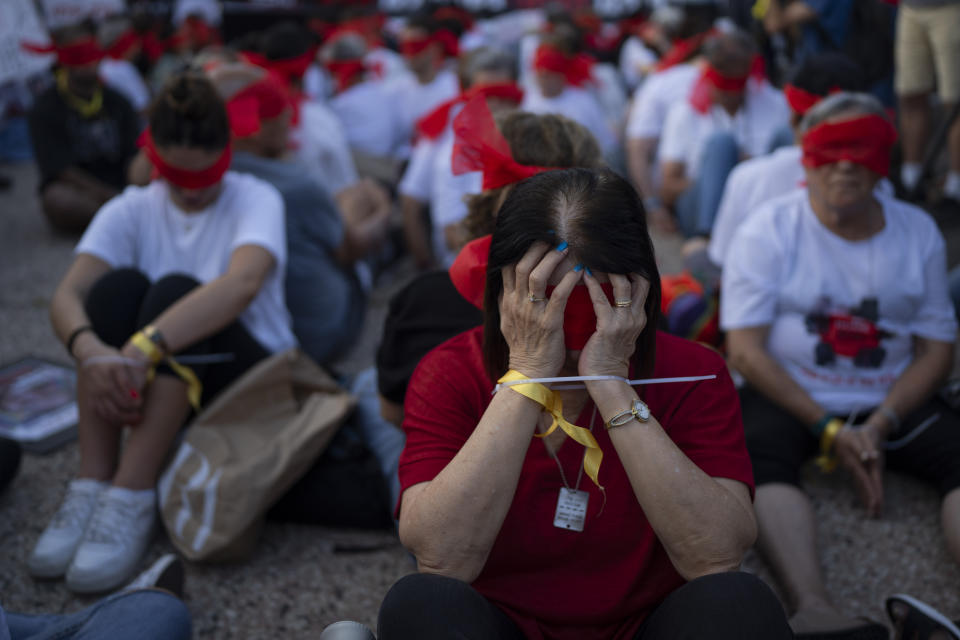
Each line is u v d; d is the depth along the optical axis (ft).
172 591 6.61
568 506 4.74
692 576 4.45
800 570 6.91
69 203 15.71
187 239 8.43
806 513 7.29
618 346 4.49
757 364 7.99
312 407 8.14
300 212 10.20
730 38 13.44
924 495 8.39
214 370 8.27
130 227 8.48
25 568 7.57
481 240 5.34
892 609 6.35
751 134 13.96
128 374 7.41
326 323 10.59
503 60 12.00
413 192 13.83
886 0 14.52
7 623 5.73
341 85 18.06
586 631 4.81
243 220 8.39
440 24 18.58
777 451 7.68
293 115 12.73
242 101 9.84
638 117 15.97
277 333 8.68
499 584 4.85
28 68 16.16
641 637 4.59
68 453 9.27
